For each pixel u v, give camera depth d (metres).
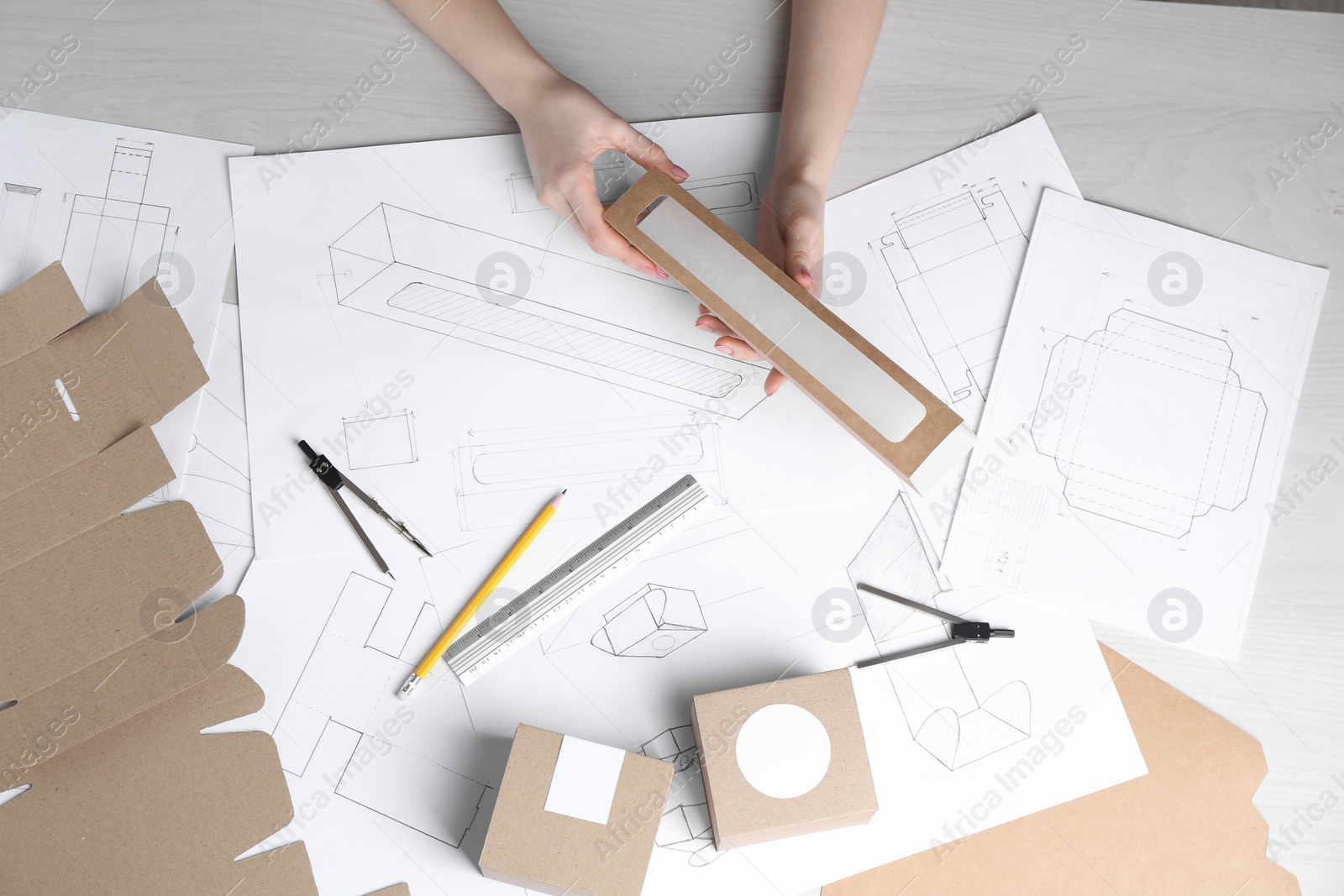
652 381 0.94
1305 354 0.97
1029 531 0.92
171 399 0.91
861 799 0.79
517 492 0.91
